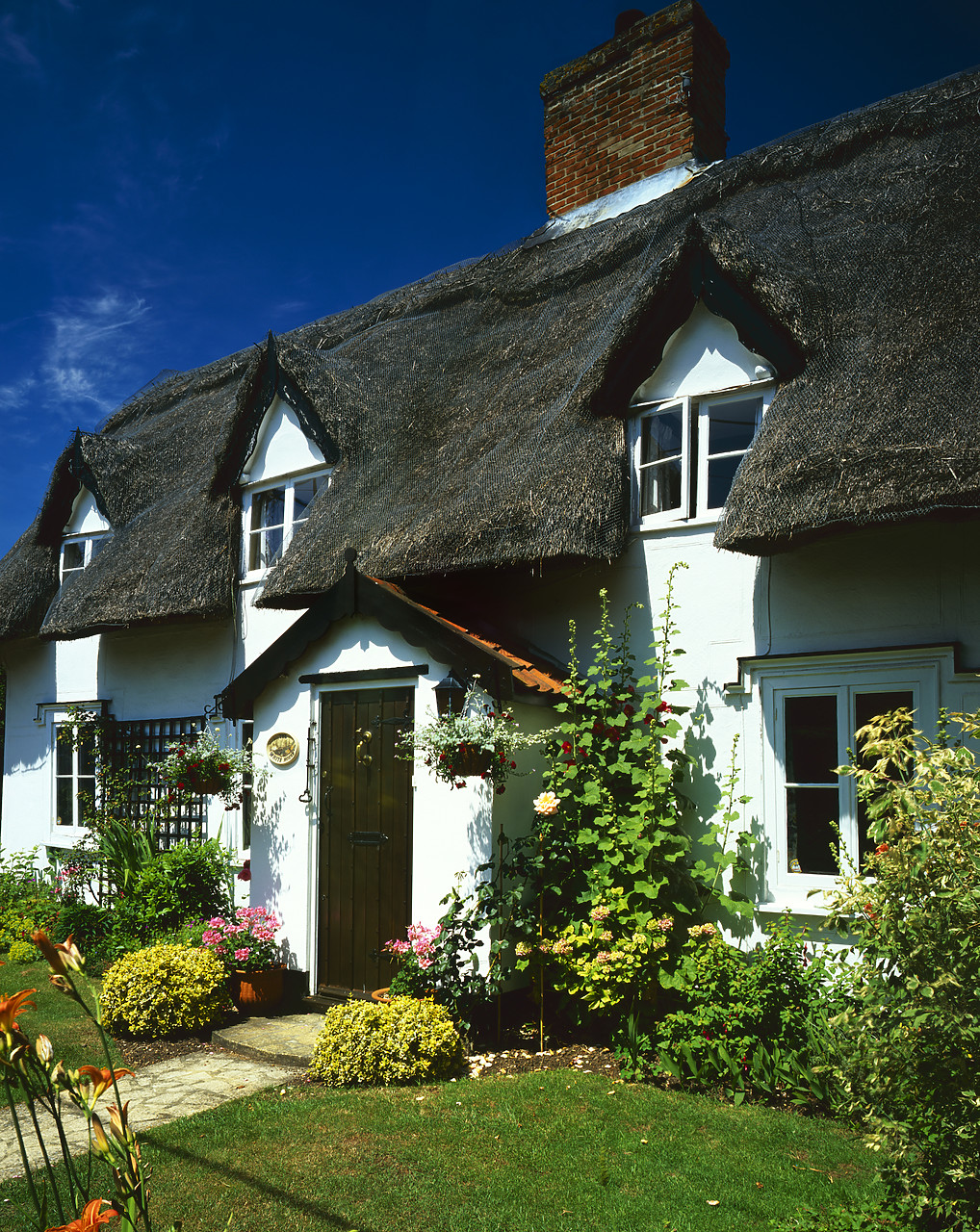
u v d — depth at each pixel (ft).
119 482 37.45
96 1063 19.17
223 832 31.83
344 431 28.96
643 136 35.27
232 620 32.86
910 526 18.56
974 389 16.67
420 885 21.56
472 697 20.85
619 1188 12.69
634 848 19.26
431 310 36.42
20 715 41.88
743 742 20.52
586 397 22.81
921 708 18.39
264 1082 17.75
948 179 22.25
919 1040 10.32
